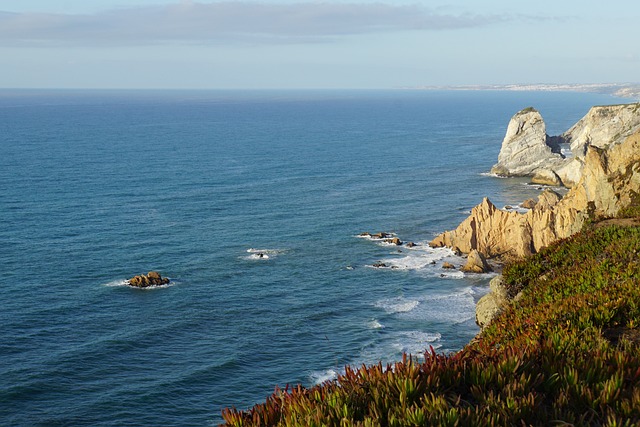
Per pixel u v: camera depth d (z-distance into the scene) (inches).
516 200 4854.8
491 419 295.3
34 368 2085.4
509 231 3316.9
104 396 1920.5
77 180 5649.6
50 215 4232.3
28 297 2714.1
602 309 542.0
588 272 748.0
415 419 297.0
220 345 2284.7
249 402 1894.7
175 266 3184.1
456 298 2753.4
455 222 4124.0
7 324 2427.4
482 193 5152.6
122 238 3690.9
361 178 5846.5
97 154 7593.5
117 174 6038.4
